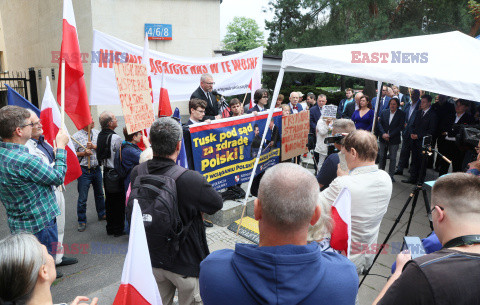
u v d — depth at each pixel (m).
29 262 1.11
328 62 3.66
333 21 13.52
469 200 1.26
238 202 4.84
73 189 6.46
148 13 8.59
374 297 3.18
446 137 6.58
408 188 6.55
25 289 1.10
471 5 10.38
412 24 12.06
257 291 1.01
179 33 9.06
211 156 4.12
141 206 1.95
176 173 2.09
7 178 2.69
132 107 3.14
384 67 3.40
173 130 2.13
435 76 3.12
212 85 5.72
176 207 2.00
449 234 1.29
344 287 1.08
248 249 1.09
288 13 18.30
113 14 8.16
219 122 4.13
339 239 1.78
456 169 6.56
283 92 17.05
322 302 1.04
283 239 1.11
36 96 9.66
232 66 6.41
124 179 4.12
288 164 1.22
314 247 1.11
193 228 2.17
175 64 5.84
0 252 1.10
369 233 2.27
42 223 2.88
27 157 2.70
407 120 7.70
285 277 1.01
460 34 4.18
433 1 11.72
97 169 4.83
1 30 17.97
